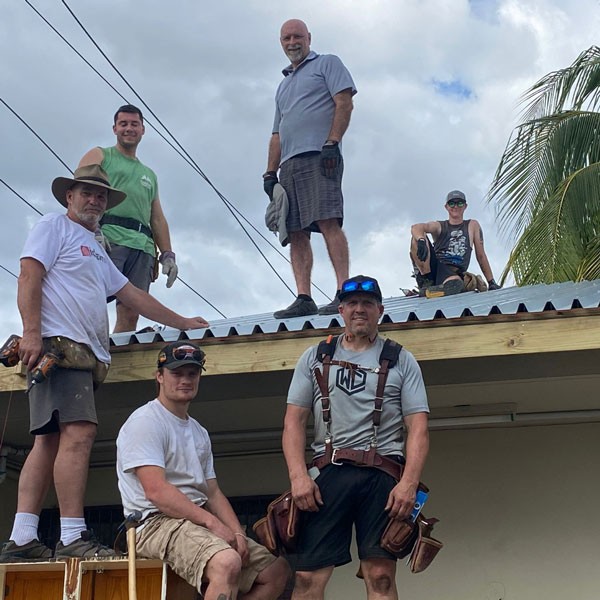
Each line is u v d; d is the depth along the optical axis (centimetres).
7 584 412
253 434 608
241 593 406
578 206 712
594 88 814
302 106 600
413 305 600
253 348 485
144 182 622
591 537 558
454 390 548
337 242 585
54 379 438
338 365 402
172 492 393
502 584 561
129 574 378
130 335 516
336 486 390
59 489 427
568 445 575
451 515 579
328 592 579
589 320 448
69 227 463
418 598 569
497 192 788
